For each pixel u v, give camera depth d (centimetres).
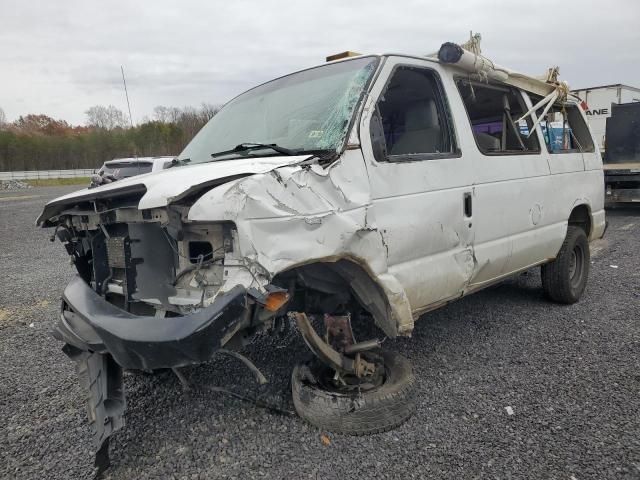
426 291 342
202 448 296
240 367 401
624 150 1351
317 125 322
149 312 294
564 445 285
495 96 459
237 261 250
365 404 299
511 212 424
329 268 298
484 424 309
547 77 538
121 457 291
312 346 306
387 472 266
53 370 425
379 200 307
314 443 294
